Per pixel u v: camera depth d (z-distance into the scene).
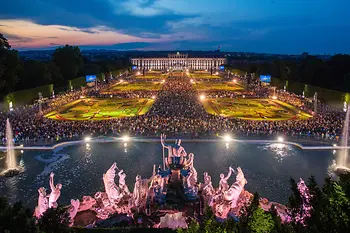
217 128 83.62
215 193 41.38
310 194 22.84
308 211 21.78
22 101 126.81
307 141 73.50
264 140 74.38
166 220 32.94
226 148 70.12
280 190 49.16
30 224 19.12
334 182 21.16
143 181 40.00
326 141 73.50
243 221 20.66
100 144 73.00
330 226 18.73
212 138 75.88
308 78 171.88
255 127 83.44
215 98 146.88
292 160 62.72
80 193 48.28
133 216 36.75
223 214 37.69
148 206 37.78
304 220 21.19
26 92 130.62
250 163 60.88
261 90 174.62
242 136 77.56
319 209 20.06
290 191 48.84
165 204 39.00
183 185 41.31
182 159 45.47
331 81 165.00
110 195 39.62
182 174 42.00
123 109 118.06
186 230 20.33
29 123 88.44
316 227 18.86
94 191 48.91
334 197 19.28
